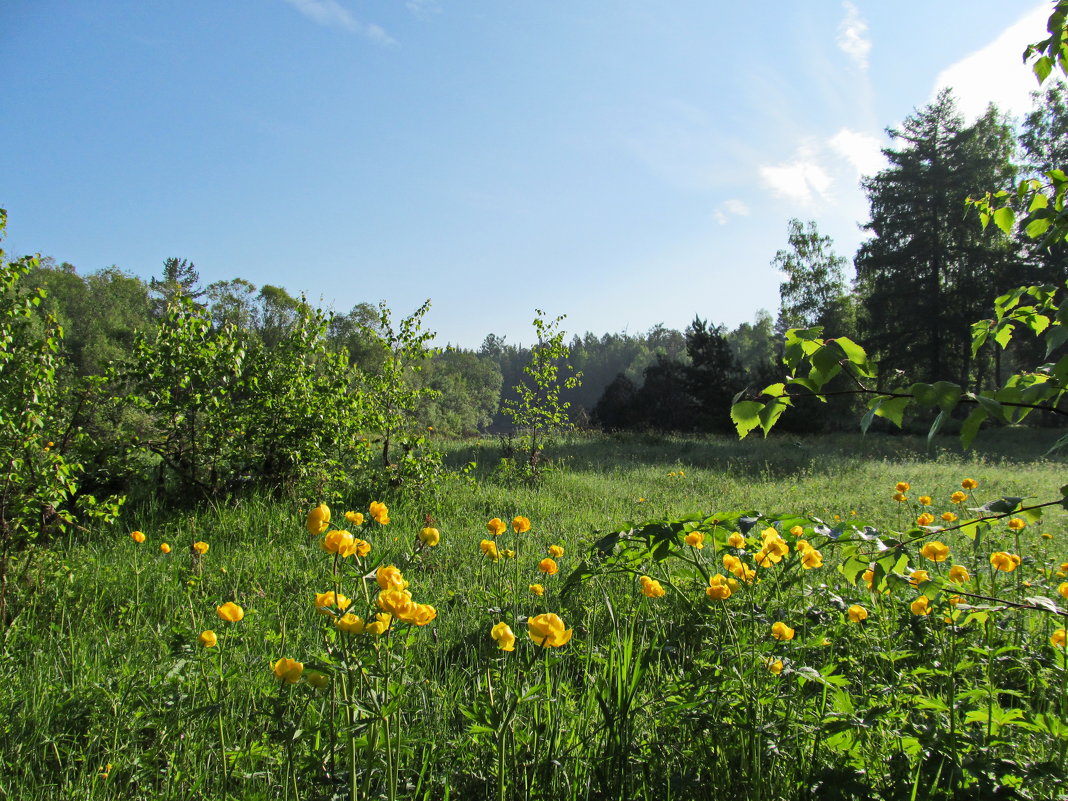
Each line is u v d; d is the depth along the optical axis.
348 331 26.80
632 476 11.41
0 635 3.63
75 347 29.52
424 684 2.76
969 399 1.55
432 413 26.98
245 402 7.36
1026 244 29.06
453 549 5.61
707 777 1.98
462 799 1.96
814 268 41.97
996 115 33.59
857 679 2.56
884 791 1.80
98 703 2.64
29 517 4.79
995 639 2.84
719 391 29.73
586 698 2.51
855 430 30.12
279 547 5.62
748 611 2.52
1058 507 6.64
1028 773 1.73
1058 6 2.07
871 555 2.24
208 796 2.10
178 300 7.07
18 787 2.20
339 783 1.82
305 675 1.64
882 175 35.62
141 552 5.41
